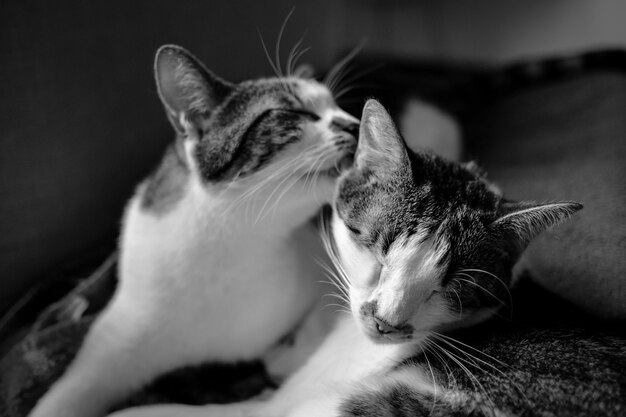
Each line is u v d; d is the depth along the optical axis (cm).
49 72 55
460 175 47
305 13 72
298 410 44
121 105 60
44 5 54
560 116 64
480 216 44
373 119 44
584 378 41
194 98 49
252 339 52
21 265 57
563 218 43
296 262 51
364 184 45
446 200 44
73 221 59
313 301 52
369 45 88
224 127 48
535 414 40
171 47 47
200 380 52
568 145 59
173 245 48
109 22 57
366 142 45
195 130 49
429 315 43
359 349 47
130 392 50
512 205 45
